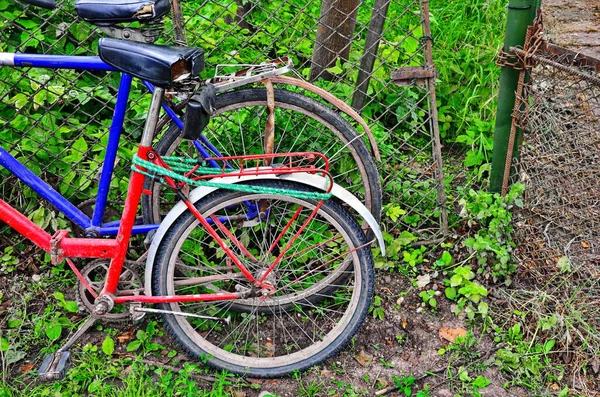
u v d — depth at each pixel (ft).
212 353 8.95
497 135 10.36
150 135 7.59
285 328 9.70
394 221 10.75
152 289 8.62
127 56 6.95
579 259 10.34
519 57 9.46
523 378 8.86
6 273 10.18
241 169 8.15
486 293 9.66
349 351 9.36
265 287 8.68
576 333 9.21
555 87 10.51
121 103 7.76
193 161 8.18
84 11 6.91
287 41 11.96
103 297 8.33
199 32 11.07
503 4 15.24
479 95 13.28
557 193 10.84
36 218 10.10
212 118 10.05
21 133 10.12
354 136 9.18
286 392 8.80
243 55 11.22
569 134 10.42
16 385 8.65
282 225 9.93
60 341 9.30
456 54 13.88
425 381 8.93
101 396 8.43
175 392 8.71
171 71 6.88
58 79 10.18
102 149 10.16
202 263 9.84
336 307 10.07
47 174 10.33
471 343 9.27
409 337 9.56
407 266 10.55
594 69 9.41
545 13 19.27
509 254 10.18
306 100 9.01
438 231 11.09
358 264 8.73
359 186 10.25
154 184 9.11
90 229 8.38
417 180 11.46
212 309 9.66
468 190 11.32
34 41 10.09
